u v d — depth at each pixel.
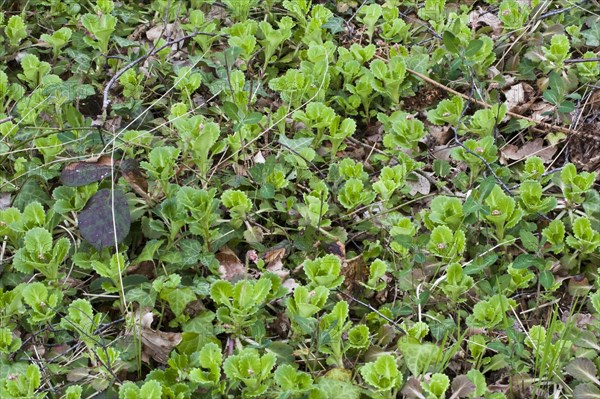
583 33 1.79
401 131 1.65
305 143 1.64
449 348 1.46
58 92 1.69
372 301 1.53
